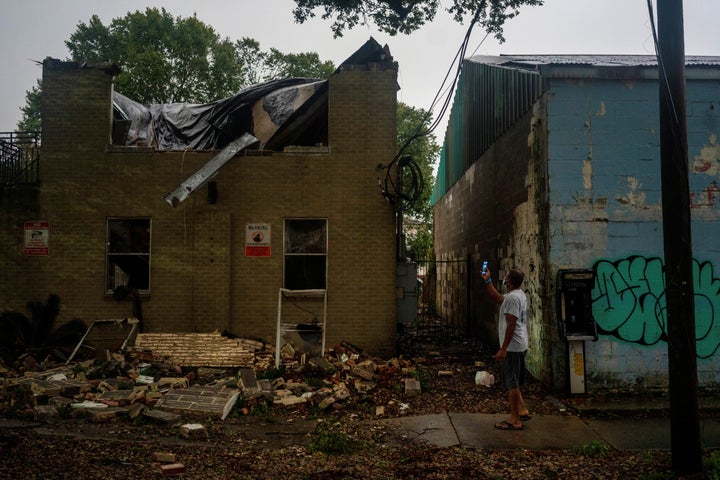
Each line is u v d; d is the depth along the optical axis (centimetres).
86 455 552
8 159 1145
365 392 830
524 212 990
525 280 984
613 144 836
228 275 1087
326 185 1098
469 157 1622
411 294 1103
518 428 661
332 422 697
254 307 1094
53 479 480
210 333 1066
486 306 1359
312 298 1091
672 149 518
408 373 952
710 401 783
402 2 905
